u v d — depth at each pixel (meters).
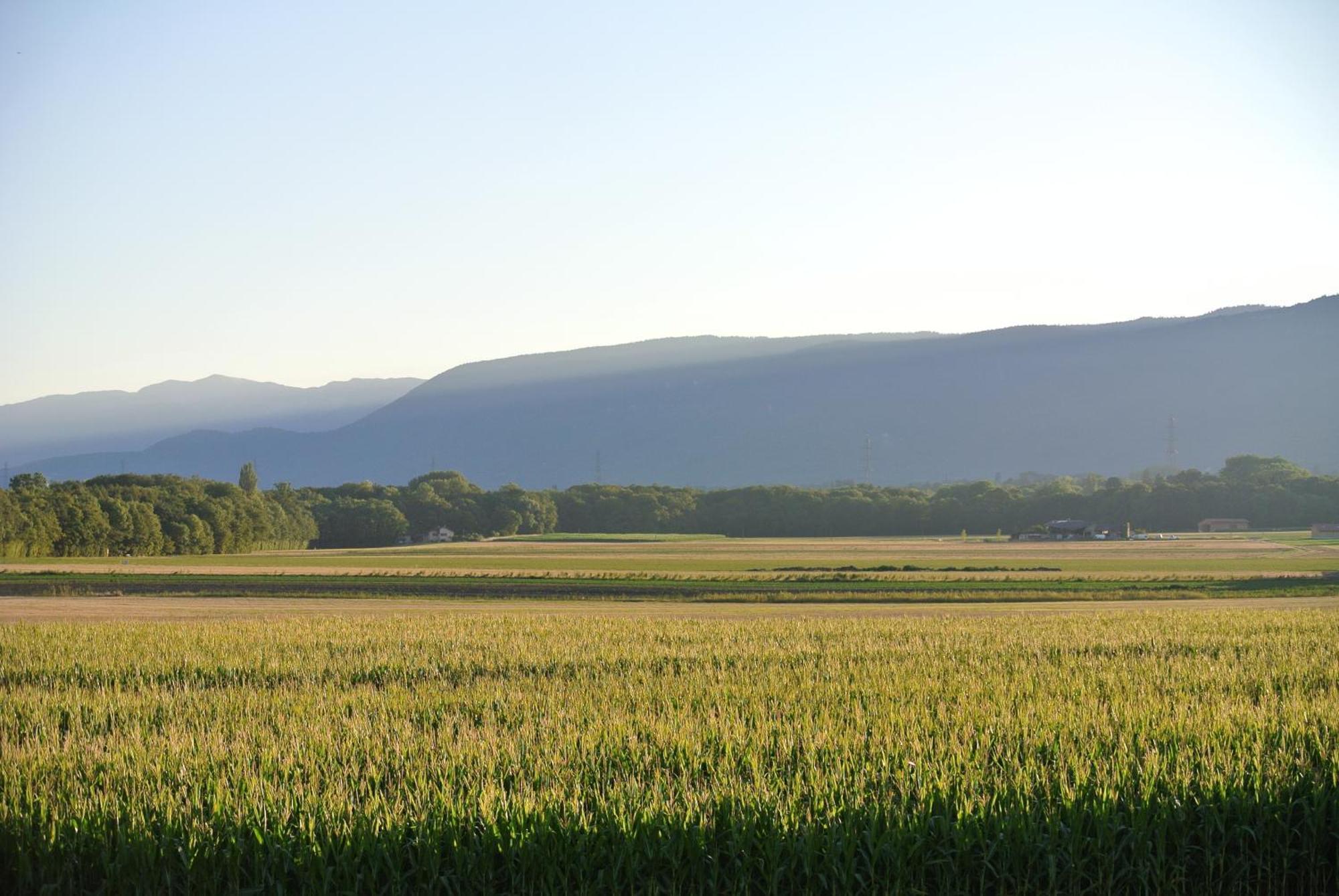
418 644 31.17
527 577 78.75
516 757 14.49
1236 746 14.85
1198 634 33.03
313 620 39.91
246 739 15.98
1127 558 107.50
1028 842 12.16
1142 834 12.30
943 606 56.19
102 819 12.38
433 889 11.75
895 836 12.03
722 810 12.30
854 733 15.73
